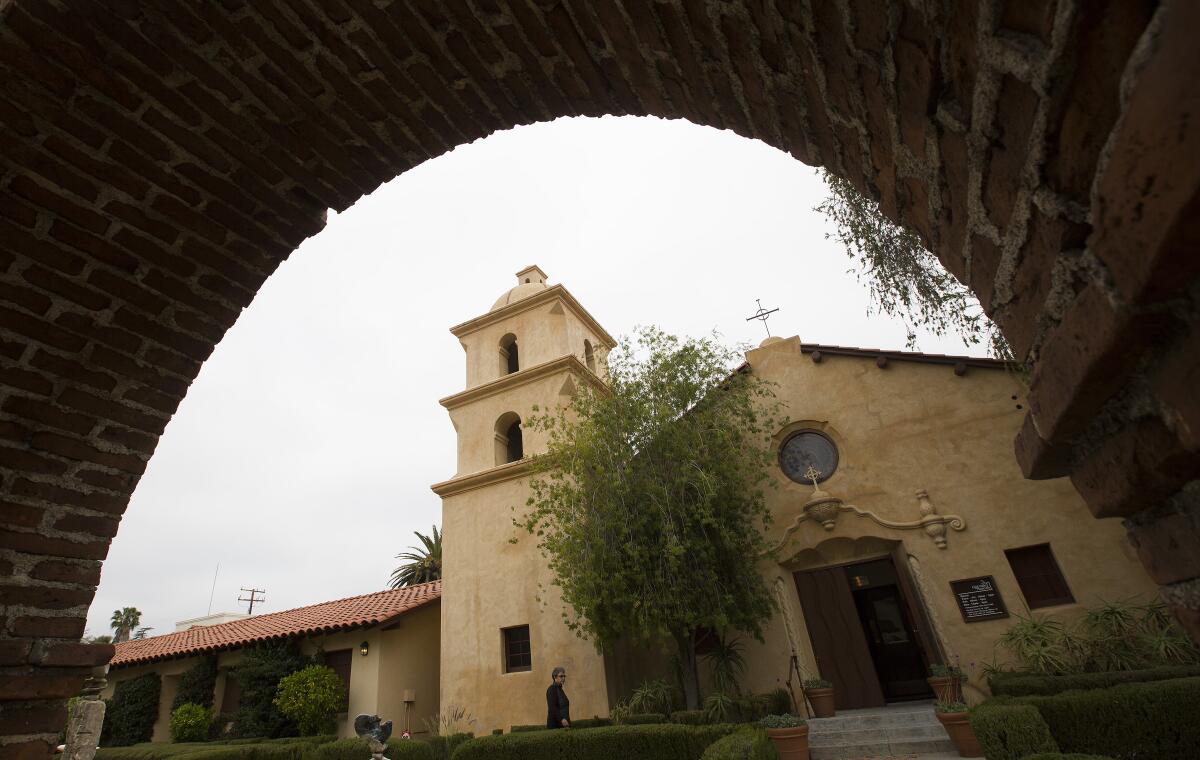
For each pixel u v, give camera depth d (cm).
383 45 282
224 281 342
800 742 838
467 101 315
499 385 1494
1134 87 76
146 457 340
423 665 1546
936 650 1074
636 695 1071
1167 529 115
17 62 249
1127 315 86
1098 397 107
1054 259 115
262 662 1477
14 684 286
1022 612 1008
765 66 211
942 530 1096
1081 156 100
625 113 316
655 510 1044
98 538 322
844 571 1205
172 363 340
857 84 172
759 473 1180
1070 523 1034
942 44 130
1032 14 102
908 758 866
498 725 1172
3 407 292
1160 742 653
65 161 277
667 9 223
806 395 1310
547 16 262
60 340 303
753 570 1116
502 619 1262
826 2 161
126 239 305
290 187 333
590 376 1471
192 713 1505
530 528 1133
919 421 1196
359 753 1077
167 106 282
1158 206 72
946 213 163
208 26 264
